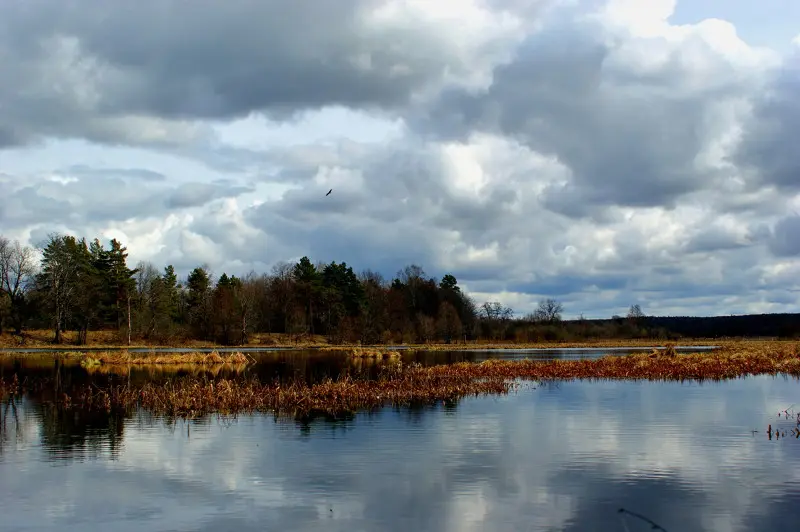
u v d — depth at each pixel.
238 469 19.27
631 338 147.50
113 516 15.26
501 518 14.97
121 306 103.19
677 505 15.80
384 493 16.84
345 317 119.50
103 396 35.56
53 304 98.19
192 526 14.59
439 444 22.66
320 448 22.06
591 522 14.67
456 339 133.88
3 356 72.69
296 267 126.50
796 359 59.25
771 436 23.86
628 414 29.38
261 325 132.50
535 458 20.48
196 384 36.47
